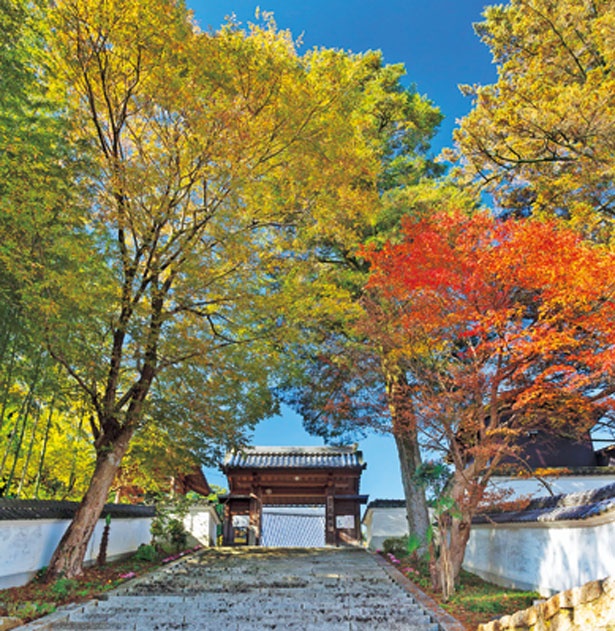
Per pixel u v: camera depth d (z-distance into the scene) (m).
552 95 11.82
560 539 7.67
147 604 7.17
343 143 10.02
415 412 9.46
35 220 7.64
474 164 13.81
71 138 8.84
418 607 7.03
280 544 22.53
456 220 9.11
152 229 9.20
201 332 10.79
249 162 10.00
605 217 11.35
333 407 10.56
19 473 13.56
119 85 9.76
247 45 9.10
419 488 13.20
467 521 9.03
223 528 19.89
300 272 11.04
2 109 7.94
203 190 10.20
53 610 6.50
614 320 7.72
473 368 9.09
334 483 19.92
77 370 9.85
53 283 7.83
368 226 13.40
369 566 11.59
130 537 13.51
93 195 9.27
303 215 11.38
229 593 7.98
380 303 10.27
